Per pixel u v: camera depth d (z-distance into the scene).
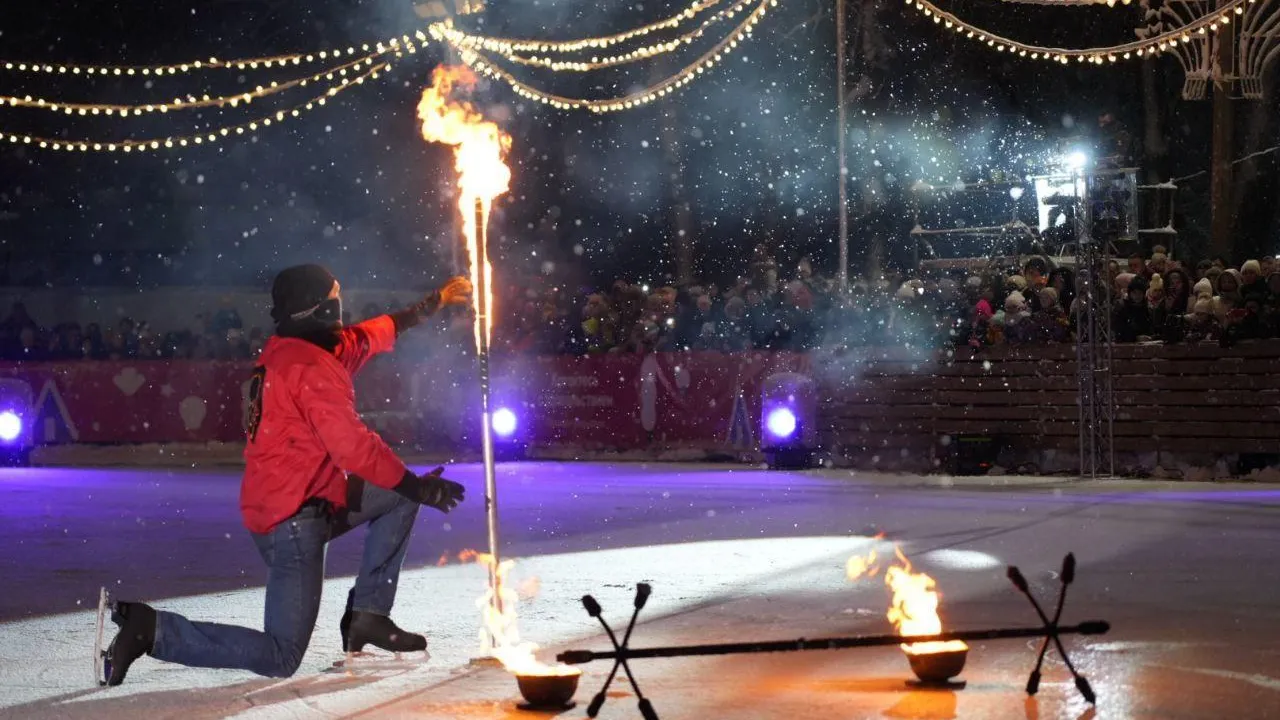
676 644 6.41
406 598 7.93
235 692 5.59
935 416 18.03
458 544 10.59
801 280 20.34
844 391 18.80
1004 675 5.62
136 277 32.69
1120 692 5.26
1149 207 24.56
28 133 33.47
